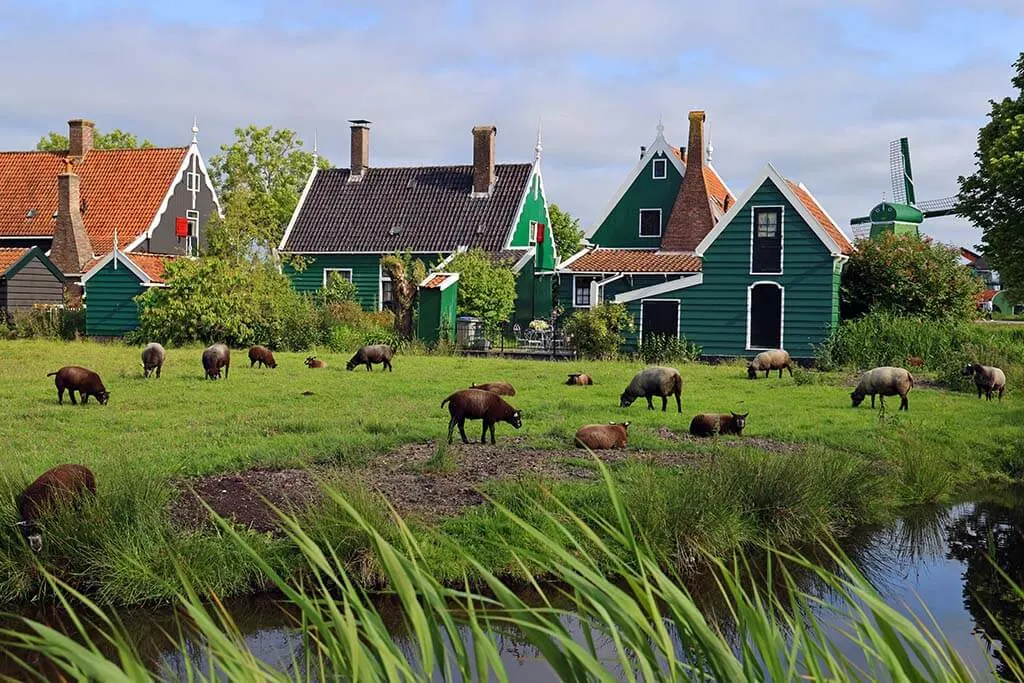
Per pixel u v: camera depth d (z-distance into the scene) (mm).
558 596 9133
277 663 7379
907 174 64688
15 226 48156
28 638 2260
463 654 2738
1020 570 10961
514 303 41125
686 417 17203
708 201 41281
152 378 22125
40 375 22125
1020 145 36250
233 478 11742
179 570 2762
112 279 38500
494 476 12109
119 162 50281
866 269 33000
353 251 46812
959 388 22891
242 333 33719
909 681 2744
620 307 32688
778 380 24344
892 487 13734
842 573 10289
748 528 11000
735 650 6836
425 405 18062
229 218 36312
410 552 3039
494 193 47781
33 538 8930
